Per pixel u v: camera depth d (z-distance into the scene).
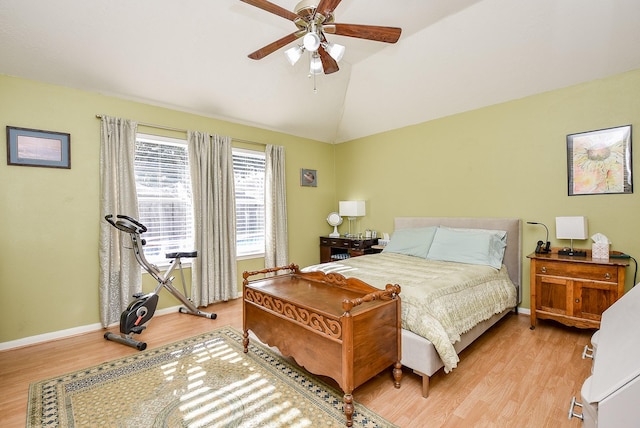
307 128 4.79
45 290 2.79
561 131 3.06
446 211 3.97
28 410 1.77
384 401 1.82
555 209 3.12
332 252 5.13
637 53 2.57
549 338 2.69
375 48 3.37
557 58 2.83
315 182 5.16
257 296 2.32
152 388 1.97
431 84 3.59
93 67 2.82
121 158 3.13
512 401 1.81
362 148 5.02
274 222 4.44
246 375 2.12
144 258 2.89
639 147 2.66
